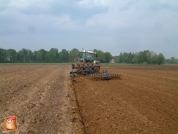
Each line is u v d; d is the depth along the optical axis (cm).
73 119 955
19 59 14762
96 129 841
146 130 811
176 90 1669
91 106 1181
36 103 1235
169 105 1173
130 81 2300
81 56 3106
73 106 1181
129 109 1095
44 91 1647
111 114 1018
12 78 2556
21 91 1619
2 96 1405
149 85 1966
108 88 1788
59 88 1822
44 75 3142
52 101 1300
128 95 1461
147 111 1058
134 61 12588
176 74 3459
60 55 15575
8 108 1109
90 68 2822
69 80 2447
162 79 2559
